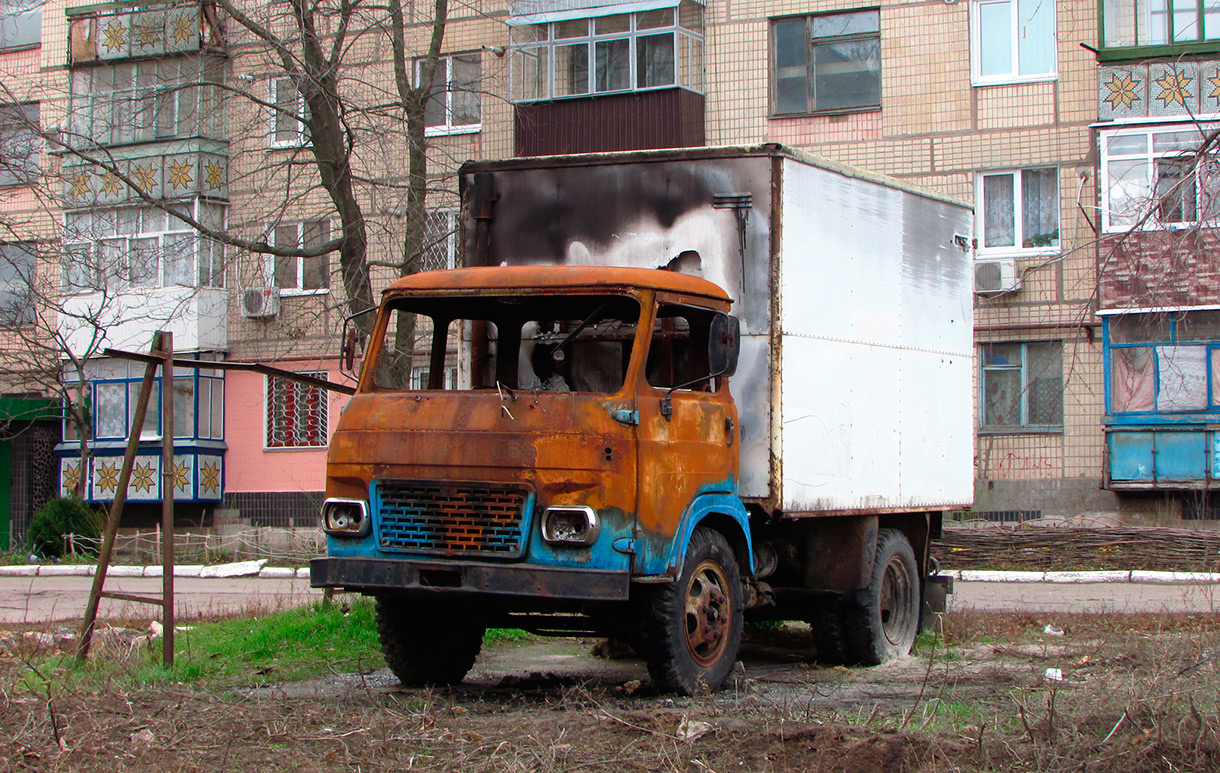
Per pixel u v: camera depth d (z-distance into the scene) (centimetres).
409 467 816
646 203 954
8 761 630
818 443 952
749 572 908
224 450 2959
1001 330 2512
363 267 1661
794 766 622
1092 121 2489
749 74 2661
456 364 924
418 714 747
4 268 3144
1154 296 910
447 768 624
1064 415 2480
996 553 2153
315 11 1706
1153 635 1141
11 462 3206
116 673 915
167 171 2892
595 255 964
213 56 1988
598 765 629
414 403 834
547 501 789
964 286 1201
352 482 834
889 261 1068
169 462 955
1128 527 2228
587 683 930
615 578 775
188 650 1037
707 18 2689
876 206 1052
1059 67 2516
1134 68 2412
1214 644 986
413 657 917
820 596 1035
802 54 2652
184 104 2898
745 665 1075
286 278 2859
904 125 2592
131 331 2962
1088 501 2459
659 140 2616
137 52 2930
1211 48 2372
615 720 723
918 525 1162
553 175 983
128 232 2950
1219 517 2383
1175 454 2375
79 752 653
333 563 825
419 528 812
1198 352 2381
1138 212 916
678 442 831
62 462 3056
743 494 908
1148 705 677
